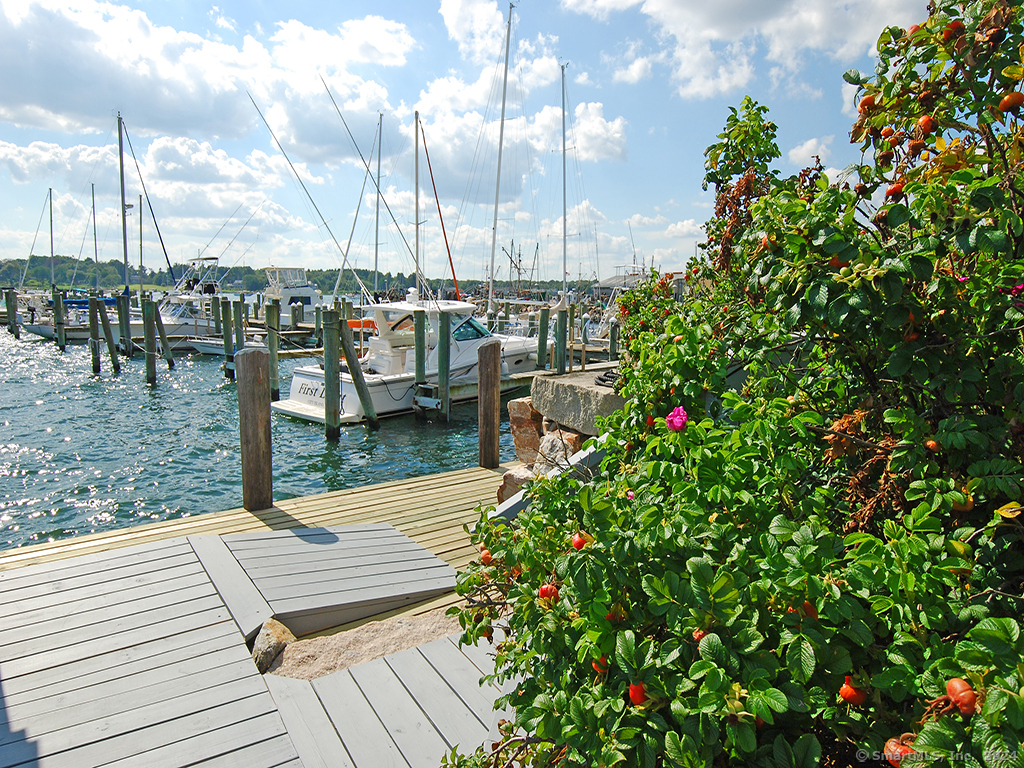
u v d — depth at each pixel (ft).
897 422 4.53
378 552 13.58
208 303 89.30
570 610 4.44
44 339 87.10
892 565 3.67
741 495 4.46
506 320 72.79
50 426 38.34
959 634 3.62
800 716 3.85
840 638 3.70
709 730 3.41
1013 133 4.76
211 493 27.04
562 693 4.14
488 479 20.10
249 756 7.33
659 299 13.92
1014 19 4.38
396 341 43.06
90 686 8.54
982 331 4.32
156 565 12.07
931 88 4.86
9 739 7.52
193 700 8.33
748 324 7.34
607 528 4.24
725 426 5.76
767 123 9.23
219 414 42.68
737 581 3.74
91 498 26.27
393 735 7.67
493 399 21.54
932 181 4.47
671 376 7.33
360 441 35.68
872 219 4.65
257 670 9.03
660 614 3.84
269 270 106.11
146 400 47.24
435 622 10.49
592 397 13.82
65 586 11.15
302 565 12.51
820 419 4.80
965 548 3.65
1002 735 2.56
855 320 4.21
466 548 14.34
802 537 3.78
